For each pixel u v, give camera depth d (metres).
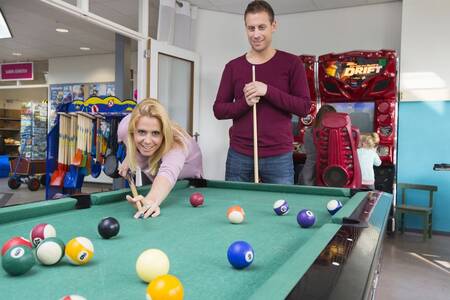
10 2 5.07
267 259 0.97
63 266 0.89
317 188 2.10
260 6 2.39
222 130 5.32
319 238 0.96
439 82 4.31
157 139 1.72
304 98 2.49
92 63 8.20
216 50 5.25
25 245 0.88
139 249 1.04
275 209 1.54
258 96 2.42
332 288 0.63
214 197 2.00
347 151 3.41
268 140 2.53
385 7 4.82
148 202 1.53
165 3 4.60
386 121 4.14
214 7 5.11
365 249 0.88
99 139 4.24
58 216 1.47
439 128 4.35
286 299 0.58
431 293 2.66
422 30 4.36
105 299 0.70
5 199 6.07
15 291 0.74
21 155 7.37
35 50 7.81
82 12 3.66
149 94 4.43
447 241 4.09
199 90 5.21
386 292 2.67
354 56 4.20
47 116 8.43
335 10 5.06
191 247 1.07
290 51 5.30
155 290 0.63
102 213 1.54
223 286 0.77
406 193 4.55
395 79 4.08
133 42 6.95
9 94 11.23
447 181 4.36
